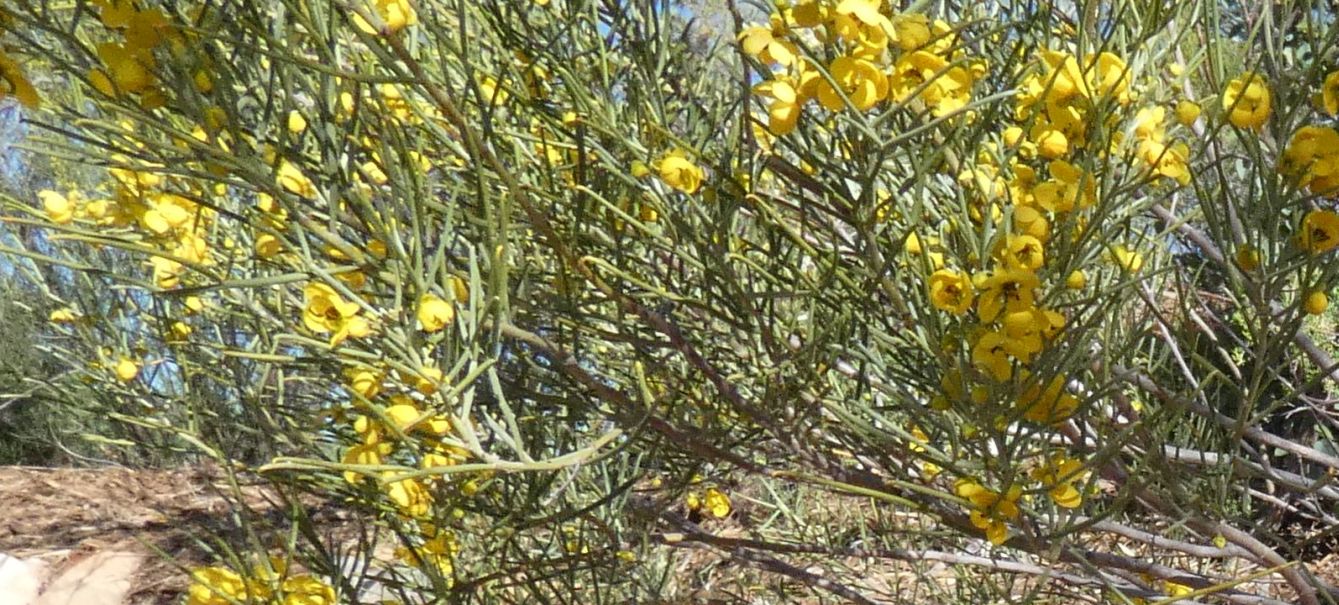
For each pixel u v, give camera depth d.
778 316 0.77
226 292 0.76
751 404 0.72
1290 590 1.01
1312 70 0.62
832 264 0.67
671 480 0.84
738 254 0.69
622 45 0.76
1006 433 0.65
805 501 1.19
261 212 0.67
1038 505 0.75
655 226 0.74
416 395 0.64
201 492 1.61
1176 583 0.77
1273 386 1.06
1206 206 0.65
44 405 1.65
